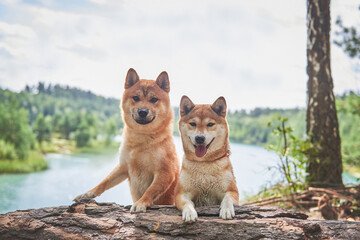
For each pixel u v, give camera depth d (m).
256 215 2.88
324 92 6.04
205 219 2.86
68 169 14.21
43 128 24.47
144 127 3.77
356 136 11.37
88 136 25.81
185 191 3.33
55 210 3.25
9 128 15.99
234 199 3.14
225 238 2.66
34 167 14.04
